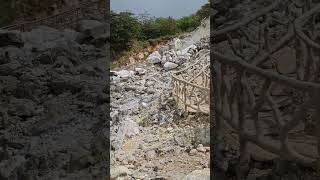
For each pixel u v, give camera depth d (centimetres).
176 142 538
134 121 668
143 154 507
